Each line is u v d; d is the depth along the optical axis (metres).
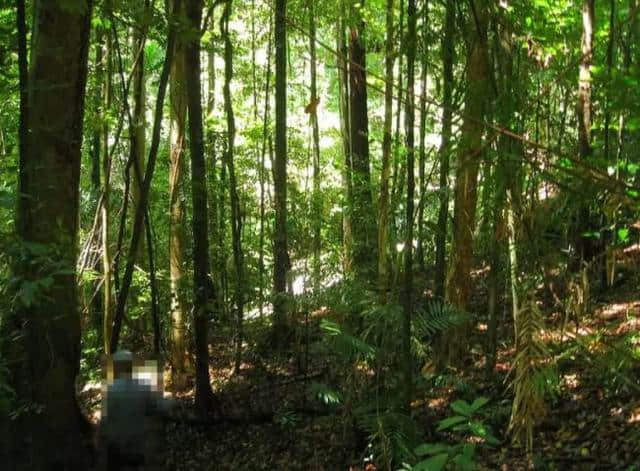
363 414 4.96
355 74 8.85
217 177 10.21
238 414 6.99
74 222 4.22
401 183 6.09
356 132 9.65
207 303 6.94
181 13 4.51
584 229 3.29
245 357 9.04
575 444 4.57
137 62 5.99
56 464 4.17
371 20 8.16
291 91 13.48
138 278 8.72
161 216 9.91
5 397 3.54
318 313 9.30
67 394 4.25
